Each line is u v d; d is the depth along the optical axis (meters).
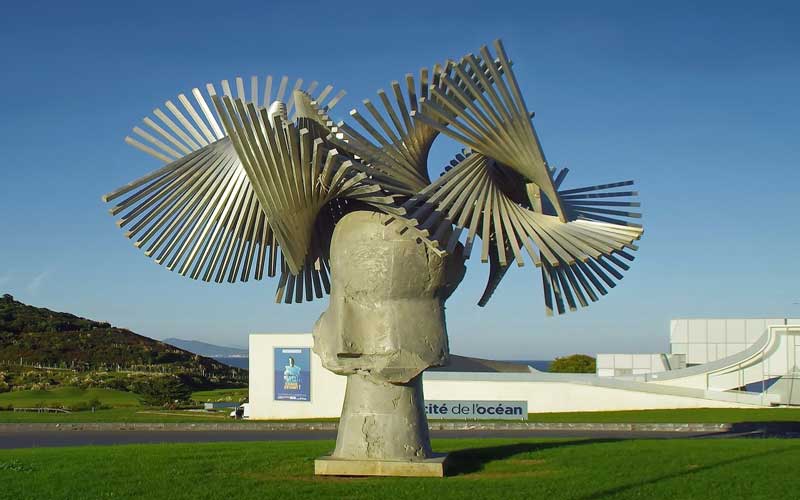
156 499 10.97
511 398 34.81
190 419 34.19
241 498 10.83
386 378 12.15
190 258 12.76
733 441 17.89
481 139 11.63
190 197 12.43
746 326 42.25
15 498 11.23
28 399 51.56
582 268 13.48
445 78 11.21
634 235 12.36
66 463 14.41
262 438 24.84
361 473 12.20
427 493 10.89
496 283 14.15
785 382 35.53
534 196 12.90
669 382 37.19
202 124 12.44
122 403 47.78
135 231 12.45
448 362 12.38
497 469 13.13
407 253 12.14
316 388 34.91
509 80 11.22
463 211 12.08
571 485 11.57
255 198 12.41
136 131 12.69
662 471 12.98
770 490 11.48
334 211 13.20
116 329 110.06
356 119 11.59
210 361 106.12
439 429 28.34
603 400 34.75
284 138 10.88
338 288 12.53
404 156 12.05
